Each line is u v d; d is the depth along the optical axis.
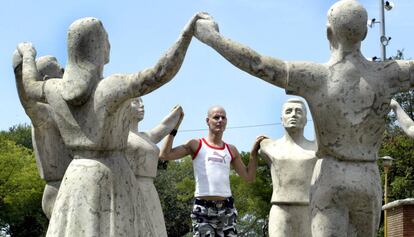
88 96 7.91
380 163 33.47
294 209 12.27
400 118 10.23
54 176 9.64
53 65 10.12
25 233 55.94
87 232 7.69
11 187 53.78
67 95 7.93
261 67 7.89
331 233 8.10
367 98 8.05
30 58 8.75
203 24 7.98
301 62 8.01
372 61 8.18
